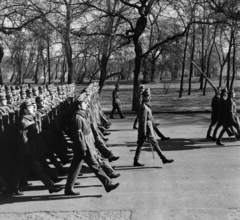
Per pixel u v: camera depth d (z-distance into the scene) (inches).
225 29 1222.3
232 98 494.3
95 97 571.8
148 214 256.4
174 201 280.7
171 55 1261.1
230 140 528.7
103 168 337.1
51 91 494.3
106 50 904.9
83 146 288.2
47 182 300.0
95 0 856.3
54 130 386.6
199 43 1744.6
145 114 381.1
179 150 465.7
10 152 317.7
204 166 381.4
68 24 850.8
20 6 1015.6
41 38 1003.3
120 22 911.0
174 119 798.5
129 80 2588.6
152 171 367.6
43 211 267.3
